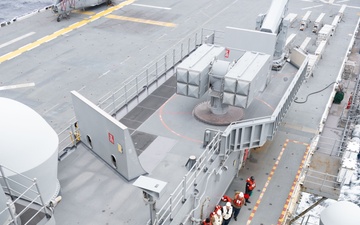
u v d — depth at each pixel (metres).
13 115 10.18
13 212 8.36
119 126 11.09
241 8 37.53
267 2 39.41
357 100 22.83
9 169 8.75
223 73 14.02
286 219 15.06
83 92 23.05
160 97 17.20
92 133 12.98
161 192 9.07
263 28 17.25
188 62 14.38
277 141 19.72
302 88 24.77
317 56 26.98
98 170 12.73
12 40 30.34
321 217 11.45
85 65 26.34
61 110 21.44
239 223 14.93
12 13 45.91
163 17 35.16
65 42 30.03
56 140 10.73
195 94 14.20
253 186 15.47
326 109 21.98
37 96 22.77
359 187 20.53
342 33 33.34
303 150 19.11
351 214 10.95
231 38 17.50
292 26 33.94
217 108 15.20
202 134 14.50
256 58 14.88
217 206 13.54
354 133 20.89
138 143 13.95
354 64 27.20
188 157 13.23
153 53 27.92
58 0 33.72
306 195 19.97
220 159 13.68
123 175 12.30
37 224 8.86
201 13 36.12
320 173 14.11
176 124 15.13
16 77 24.86
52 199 10.47
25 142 9.84
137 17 35.19
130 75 24.95
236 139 14.16
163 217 10.62
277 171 17.69
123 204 11.31
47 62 26.83
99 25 33.38
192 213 11.86
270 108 16.17
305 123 21.28
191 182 11.75
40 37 30.89
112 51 28.39
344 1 40.94
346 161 13.88
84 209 11.12
